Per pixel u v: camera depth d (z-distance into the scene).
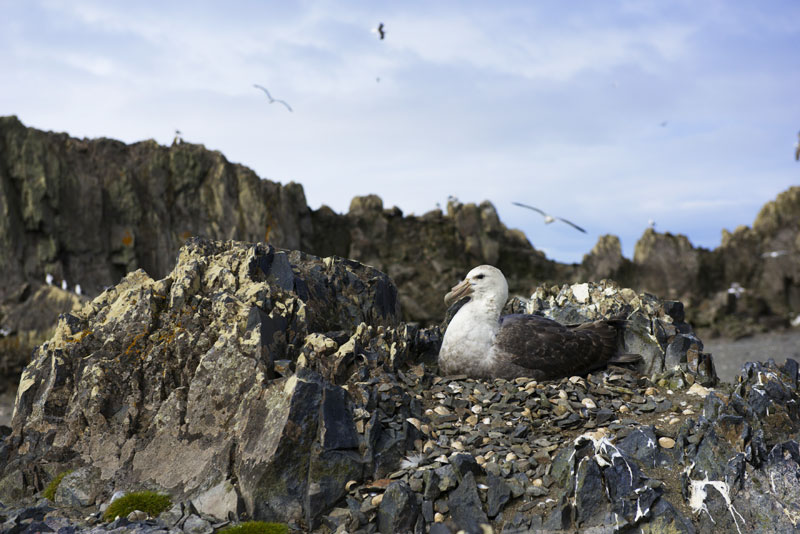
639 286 36.81
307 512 6.05
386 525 5.83
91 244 25.12
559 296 11.02
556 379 8.54
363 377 7.19
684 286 36.44
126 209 26.50
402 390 7.18
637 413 7.51
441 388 7.98
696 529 5.75
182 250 8.88
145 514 6.21
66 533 6.04
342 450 6.31
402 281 32.62
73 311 8.63
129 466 6.93
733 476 5.88
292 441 6.20
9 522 6.25
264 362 6.89
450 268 33.72
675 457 6.40
